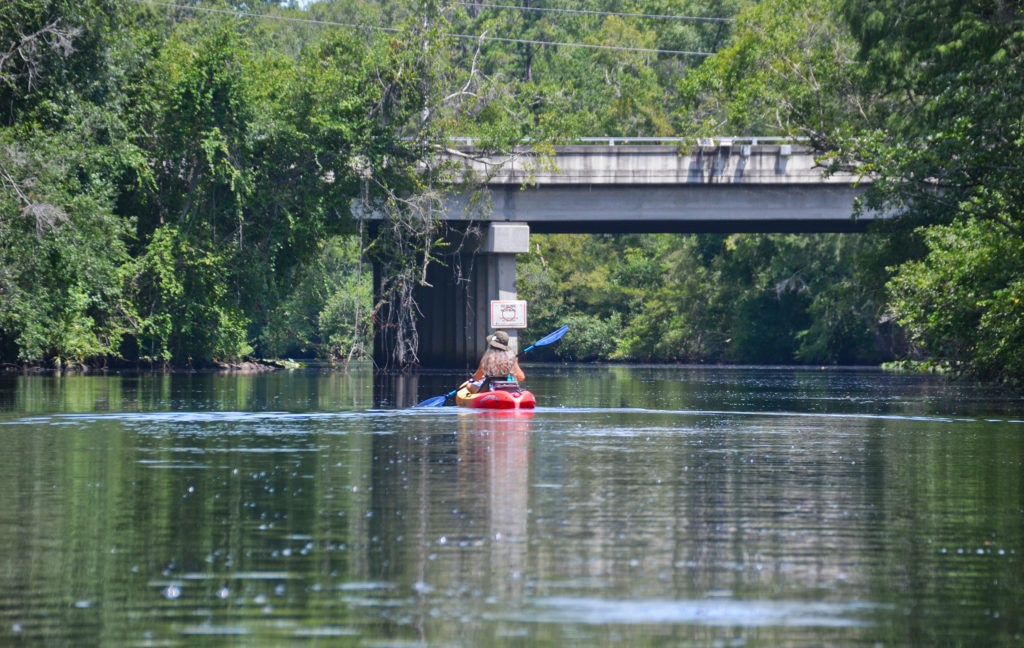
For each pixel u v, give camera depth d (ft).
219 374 595.06
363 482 149.59
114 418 265.95
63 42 496.23
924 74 496.23
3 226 444.14
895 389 439.22
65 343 552.41
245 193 613.52
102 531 113.91
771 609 84.02
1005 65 399.03
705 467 166.61
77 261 465.47
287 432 227.81
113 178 578.25
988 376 458.50
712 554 102.73
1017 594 88.48
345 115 621.72
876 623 80.43
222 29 610.65
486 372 306.14
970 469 165.68
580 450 191.01
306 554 102.63
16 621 81.35
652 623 80.28
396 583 91.76
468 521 119.24
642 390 425.69
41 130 506.89
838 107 588.91
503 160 628.28
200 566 97.91
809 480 152.25
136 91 608.60
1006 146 381.60
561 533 112.47
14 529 114.83
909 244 525.75
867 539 110.11
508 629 78.74
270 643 75.82
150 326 595.88
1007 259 395.96
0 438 214.28
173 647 74.95
